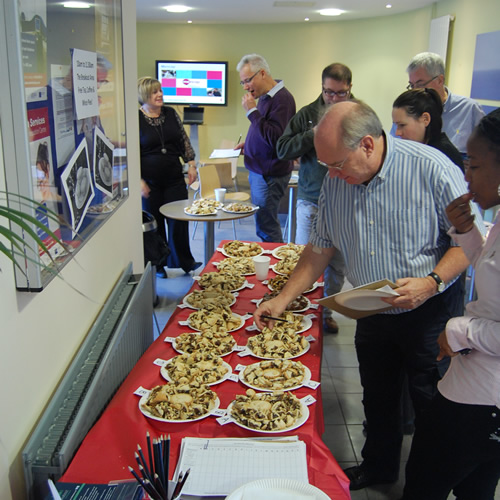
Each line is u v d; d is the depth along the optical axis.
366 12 7.21
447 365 1.92
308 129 3.29
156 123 4.17
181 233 4.39
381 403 2.09
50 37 1.37
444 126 3.65
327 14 7.39
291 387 1.55
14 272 1.22
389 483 2.18
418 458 1.62
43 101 1.32
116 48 2.11
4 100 1.15
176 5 6.69
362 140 1.70
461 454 1.50
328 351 3.30
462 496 1.74
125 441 1.34
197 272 4.61
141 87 4.07
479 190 1.33
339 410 2.70
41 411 1.41
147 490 1.09
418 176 1.77
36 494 1.27
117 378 1.77
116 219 2.21
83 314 1.76
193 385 1.53
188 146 4.39
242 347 1.83
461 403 1.45
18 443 1.27
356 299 1.74
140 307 2.21
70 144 1.53
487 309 1.38
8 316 1.20
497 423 1.41
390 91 7.73
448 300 1.88
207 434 1.37
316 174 3.33
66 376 1.52
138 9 7.18
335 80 3.04
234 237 5.70
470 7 5.58
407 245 1.83
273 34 8.86
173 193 4.34
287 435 1.35
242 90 9.32
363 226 1.87
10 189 1.19
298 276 2.10
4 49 1.12
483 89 5.27
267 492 1.10
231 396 1.54
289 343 1.81
